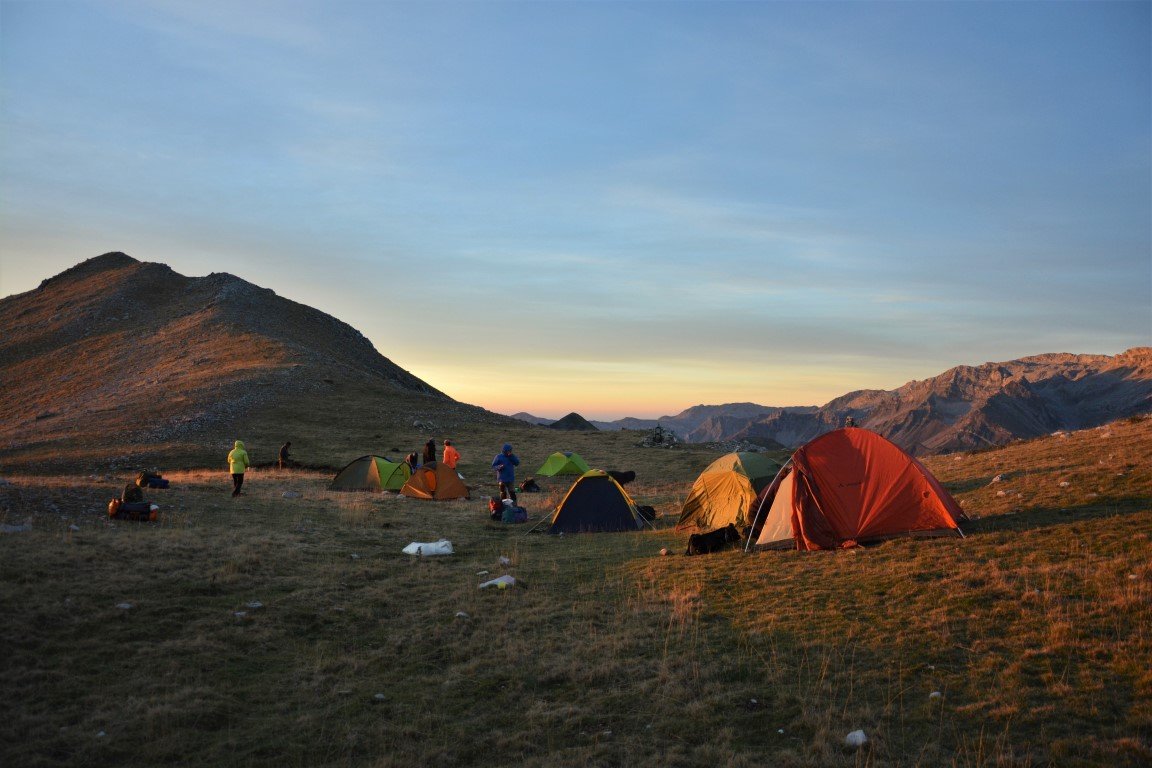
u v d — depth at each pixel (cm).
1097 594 1052
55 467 4441
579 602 1265
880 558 1381
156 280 11956
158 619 1082
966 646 941
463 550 1784
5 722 754
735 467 1912
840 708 809
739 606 1183
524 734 786
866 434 1622
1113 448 2203
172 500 2228
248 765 716
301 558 1532
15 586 1105
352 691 901
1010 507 1666
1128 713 738
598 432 6406
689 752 741
